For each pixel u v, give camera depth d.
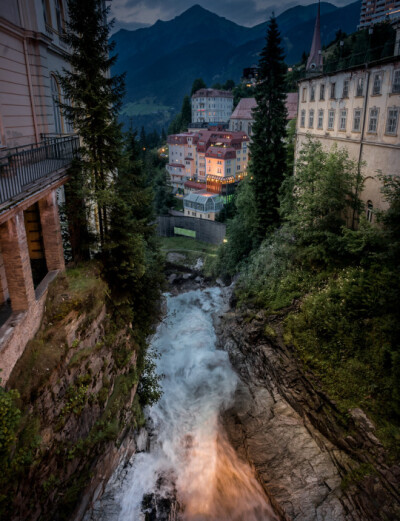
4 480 8.07
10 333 9.42
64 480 10.45
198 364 22.77
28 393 9.41
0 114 12.33
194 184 77.25
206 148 77.44
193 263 42.78
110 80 14.02
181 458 16.34
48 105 15.78
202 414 18.89
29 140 14.71
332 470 13.91
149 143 109.38
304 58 94.25
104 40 13.73
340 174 19.84
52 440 10.03
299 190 22.02
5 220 9.13
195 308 32.00
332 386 15.10
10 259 10.04
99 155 14.59
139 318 18.12
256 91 28.30
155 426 17.61
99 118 13.78
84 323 12.66
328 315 16.94
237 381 20.61
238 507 14.66
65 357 11.20
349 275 17.97
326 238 20.23
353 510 12.45
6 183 9.46
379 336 15.13
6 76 12.77
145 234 20.17
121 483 13.49
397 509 11.48
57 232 13.38
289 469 14.51
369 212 20.69
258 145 28.05
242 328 22.55
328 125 25.03
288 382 17.06
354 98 21.52
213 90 106.88
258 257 26.86
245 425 17.19
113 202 14.55
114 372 14.46
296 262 22.31
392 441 12.62
